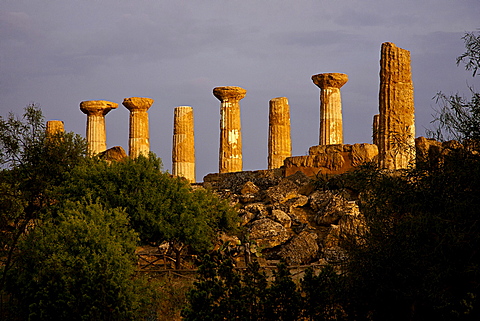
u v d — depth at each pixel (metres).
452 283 18.28
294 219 43.53
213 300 22.41
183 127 65.56
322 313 21.78
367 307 20.02
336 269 23.19
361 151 47.28
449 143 19.47
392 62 41.44
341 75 56.97
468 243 17.55
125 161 44.50
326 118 56.75
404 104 41.19
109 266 32.09
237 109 62.50
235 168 61.56
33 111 38.97
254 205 45.75
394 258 19.05
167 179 43.25
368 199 20.91
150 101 68.75
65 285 30.86
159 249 43.47
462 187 18.52
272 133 60.72
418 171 19.83
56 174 41.19
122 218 36.78
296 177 47.75
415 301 19.12
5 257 34.41
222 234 43.53
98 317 29.72
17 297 32.59
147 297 31.97
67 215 36.69
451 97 19.55
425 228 18.38
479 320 17.66
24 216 37.19
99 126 70.62
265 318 22.16
